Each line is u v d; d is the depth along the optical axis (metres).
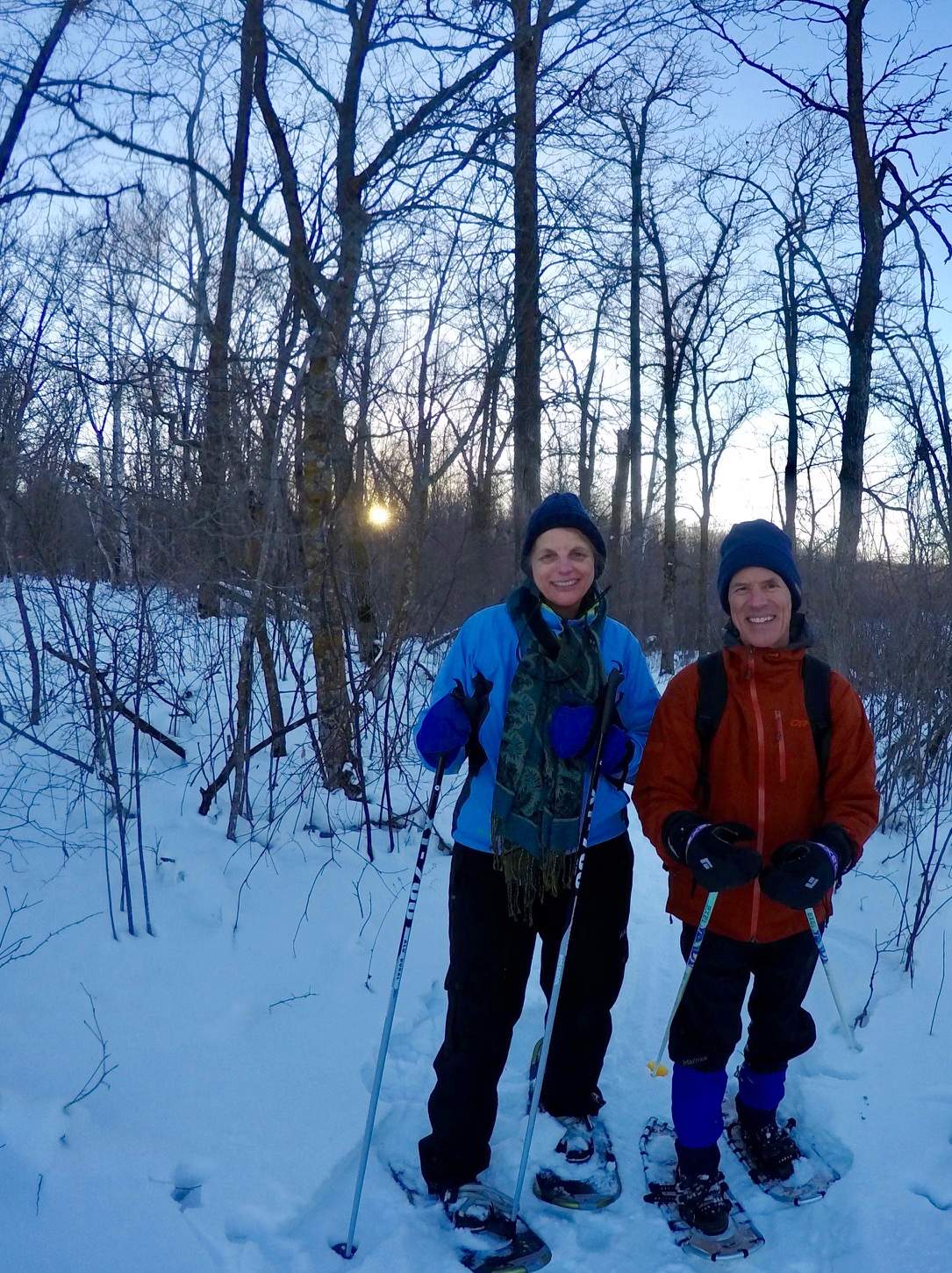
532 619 2.20
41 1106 2.22
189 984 2.84
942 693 4.76
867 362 5.54
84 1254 1.93
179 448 4.02
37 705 4.45
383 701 4.28
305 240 3.90
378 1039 2.81
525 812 2.10
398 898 3.62
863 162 5.30
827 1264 2.05
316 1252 2.04
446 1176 2.20
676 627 20.58
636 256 15.62
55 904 3.07
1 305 4.45
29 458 4.04
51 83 4.07
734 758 2.13
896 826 4.67
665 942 3.74
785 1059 2.29
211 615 4.47
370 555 4.92
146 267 4.34
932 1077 2.67
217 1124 2.35
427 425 4.59
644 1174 2.33
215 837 3.76
